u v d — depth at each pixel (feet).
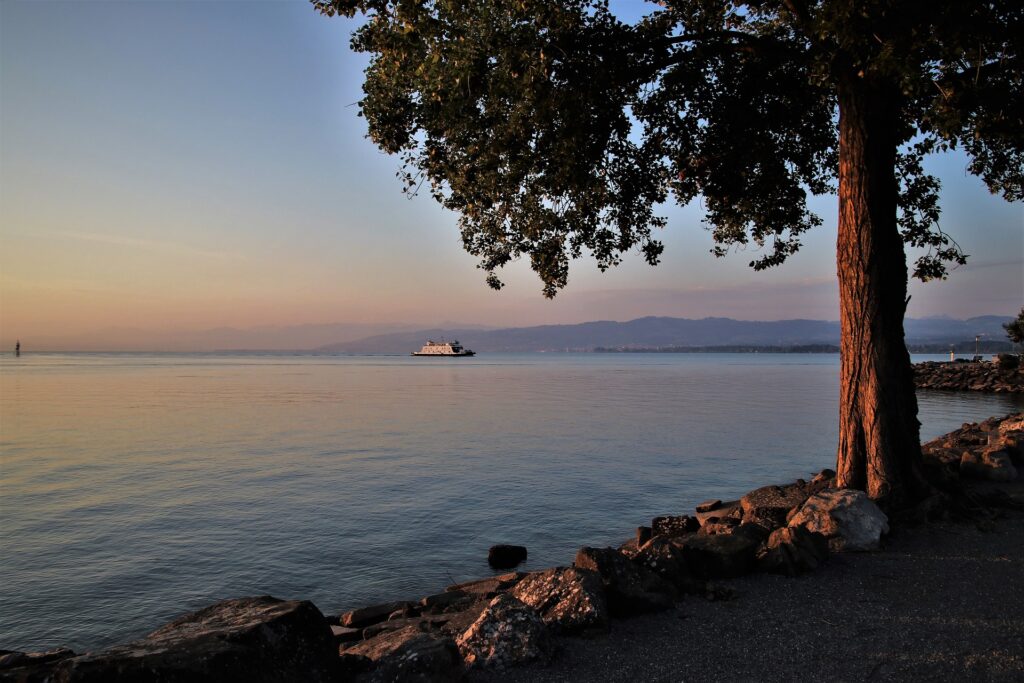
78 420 137.90
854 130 35.65
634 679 17.39
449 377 387.34
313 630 15.53
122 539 48.85
